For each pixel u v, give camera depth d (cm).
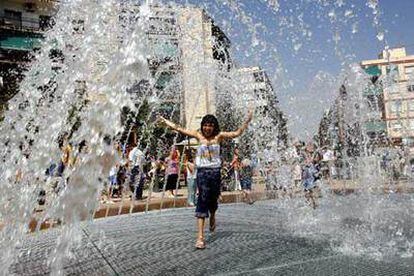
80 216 332
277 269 376
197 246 480
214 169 505
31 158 533
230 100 1088
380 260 400
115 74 332
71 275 384
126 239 557
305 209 828
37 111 629
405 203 828
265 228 614
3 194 529
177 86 1024
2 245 469
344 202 884
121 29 441
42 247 520
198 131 527
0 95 1788
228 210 848
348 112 1021
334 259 407
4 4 2805
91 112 334
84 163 330
